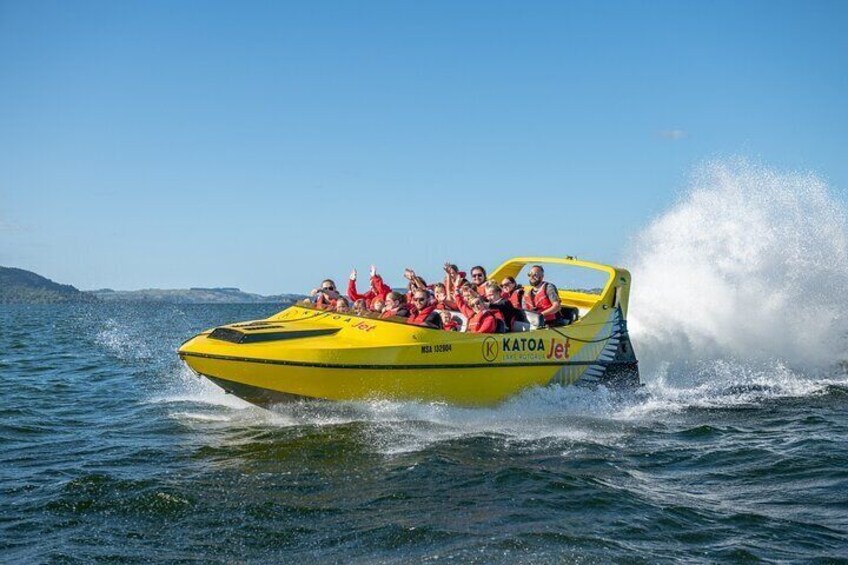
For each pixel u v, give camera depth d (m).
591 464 8.91
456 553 6.27
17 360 21.22
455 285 12.53
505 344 11.23
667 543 6.51
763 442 9.91
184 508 7.38
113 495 7.73
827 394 13.37
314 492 7.86
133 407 12.76
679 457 9.26
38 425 11.36
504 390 11.30
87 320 56.56
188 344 10.73
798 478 8.30
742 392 13.50
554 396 11.86
